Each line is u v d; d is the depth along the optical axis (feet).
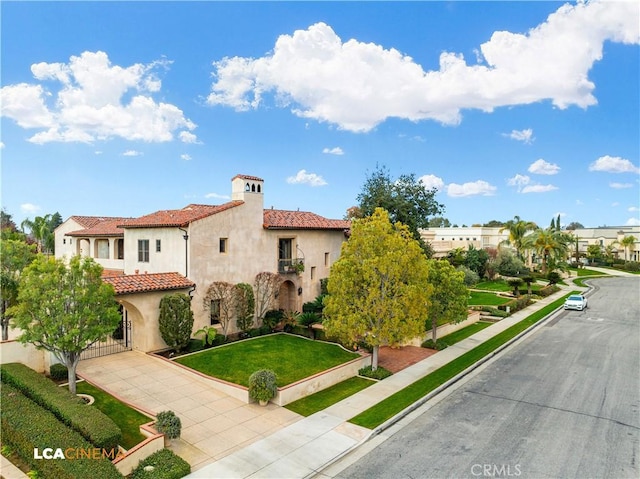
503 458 41.73
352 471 39.37
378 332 63.93
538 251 206.90
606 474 38.96
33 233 187.73
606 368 70.54
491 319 113.09
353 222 68.13
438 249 182.80
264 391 52.37
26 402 44.52
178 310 70.08
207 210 87.30
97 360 66.18
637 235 328.49
